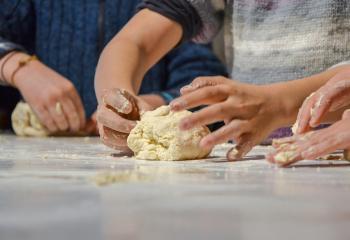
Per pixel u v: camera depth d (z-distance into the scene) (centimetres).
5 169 90
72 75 237
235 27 161
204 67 235
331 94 96
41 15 239
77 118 206
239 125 100
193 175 83
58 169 90
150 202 61
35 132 208
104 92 121
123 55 143
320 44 145
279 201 62
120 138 116
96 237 45
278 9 151
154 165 97
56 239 44
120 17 236
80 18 237
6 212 55
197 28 162
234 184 74
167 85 239
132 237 45
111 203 60
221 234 46
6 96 253
